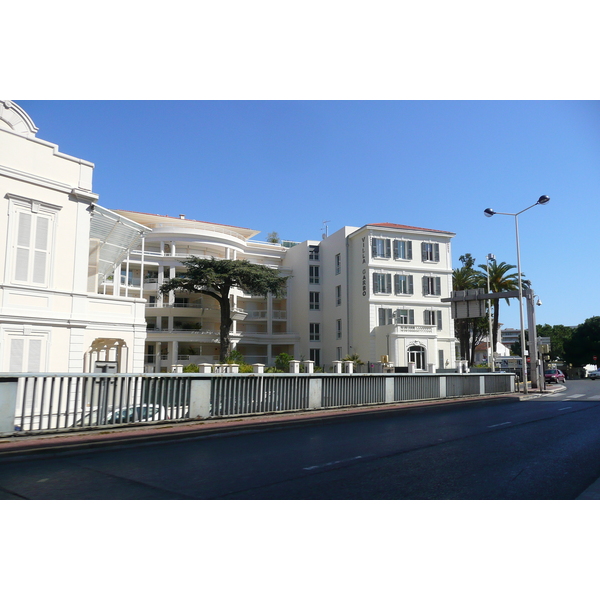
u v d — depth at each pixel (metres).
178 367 19.05
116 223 21.08
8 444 9.35
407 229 45.56
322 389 17.09
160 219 50.19
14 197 15.76
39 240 16.39
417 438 11.62
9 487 6.80
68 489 6.70
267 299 54.34
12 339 15.48
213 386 13.78
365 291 43.78
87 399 11.40
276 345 53.34
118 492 6.55
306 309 50.97
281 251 55.75
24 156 16.08
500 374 28.44
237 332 51.22
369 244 43.81
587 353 76.44
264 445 10.57
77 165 17.66
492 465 8.35
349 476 7.51
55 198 16.89
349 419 15.62
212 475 7.57
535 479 7.32
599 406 21.22
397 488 6.78
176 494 6.46
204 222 51.56
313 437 11.84
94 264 23.33
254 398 14.87
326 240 51.31
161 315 47.75
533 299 33.50
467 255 64.62
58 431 10.52
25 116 16.28
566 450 9.87
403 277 44.81
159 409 12.53
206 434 11.75
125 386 12.09
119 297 20.11
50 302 16.58
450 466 8.26
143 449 10.02
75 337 17.22
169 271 49.12
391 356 40.75
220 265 41.91
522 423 14.80
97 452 9.62
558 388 35.62
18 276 15.78
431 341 42.41
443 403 20.72
